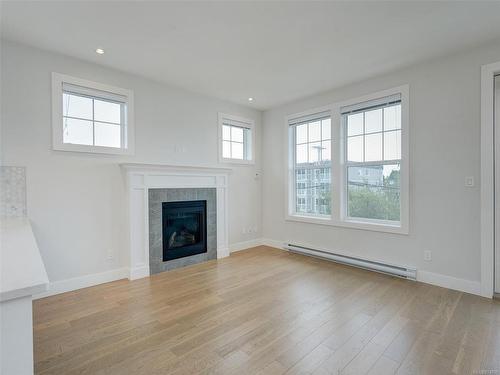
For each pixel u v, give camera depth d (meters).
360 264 3.71
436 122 3.10
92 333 2.17
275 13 2.25
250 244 5.04
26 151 2.79
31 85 2.81
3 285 0.84
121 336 2.12
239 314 2.47
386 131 3.59
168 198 3.77
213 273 3.62
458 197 2.96
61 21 2.36
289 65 3.26
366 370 1.72
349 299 2.78
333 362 1.80
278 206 4.98
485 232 2.78
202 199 4.17
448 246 3.04
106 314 2.48
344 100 3.97
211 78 3.66
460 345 1.97
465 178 2.91
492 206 2.75
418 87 3.24
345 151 4.05
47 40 2.69
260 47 2.83
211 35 2.60
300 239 4.62
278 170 4.97
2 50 2.66
